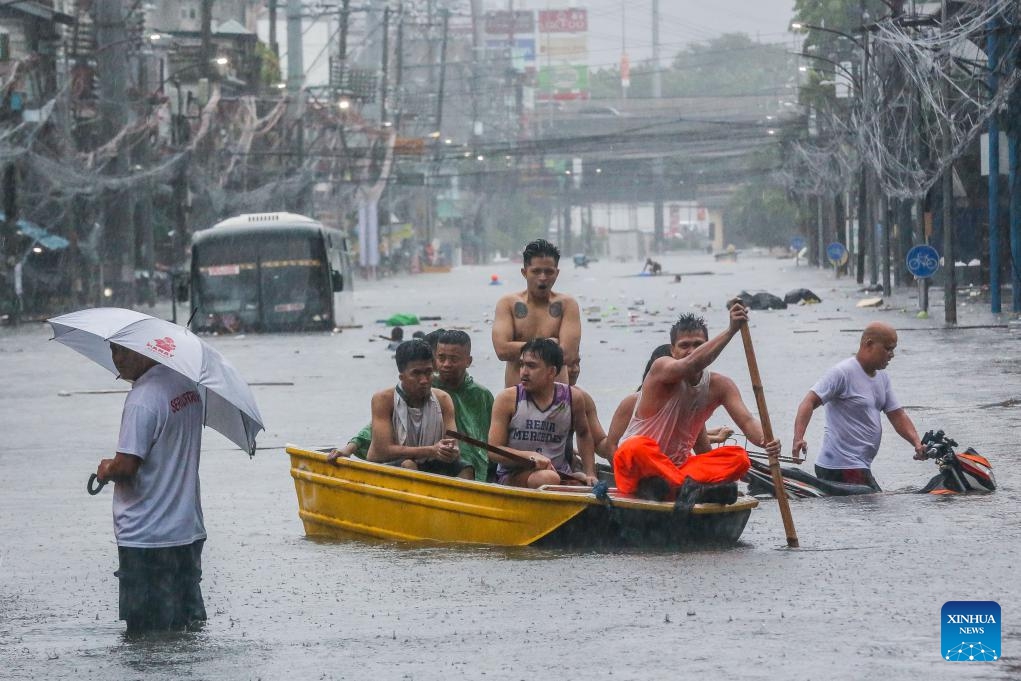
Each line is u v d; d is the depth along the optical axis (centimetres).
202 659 1880
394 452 2833
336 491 2888
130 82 16625
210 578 2472
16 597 2388
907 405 5056
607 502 2567
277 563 2594
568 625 2002
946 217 9256
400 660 1827
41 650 1969
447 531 2731
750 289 17238
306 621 2108
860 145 12675
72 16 15675
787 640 1853
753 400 5438
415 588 2320
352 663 1822
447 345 2888
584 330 10275
